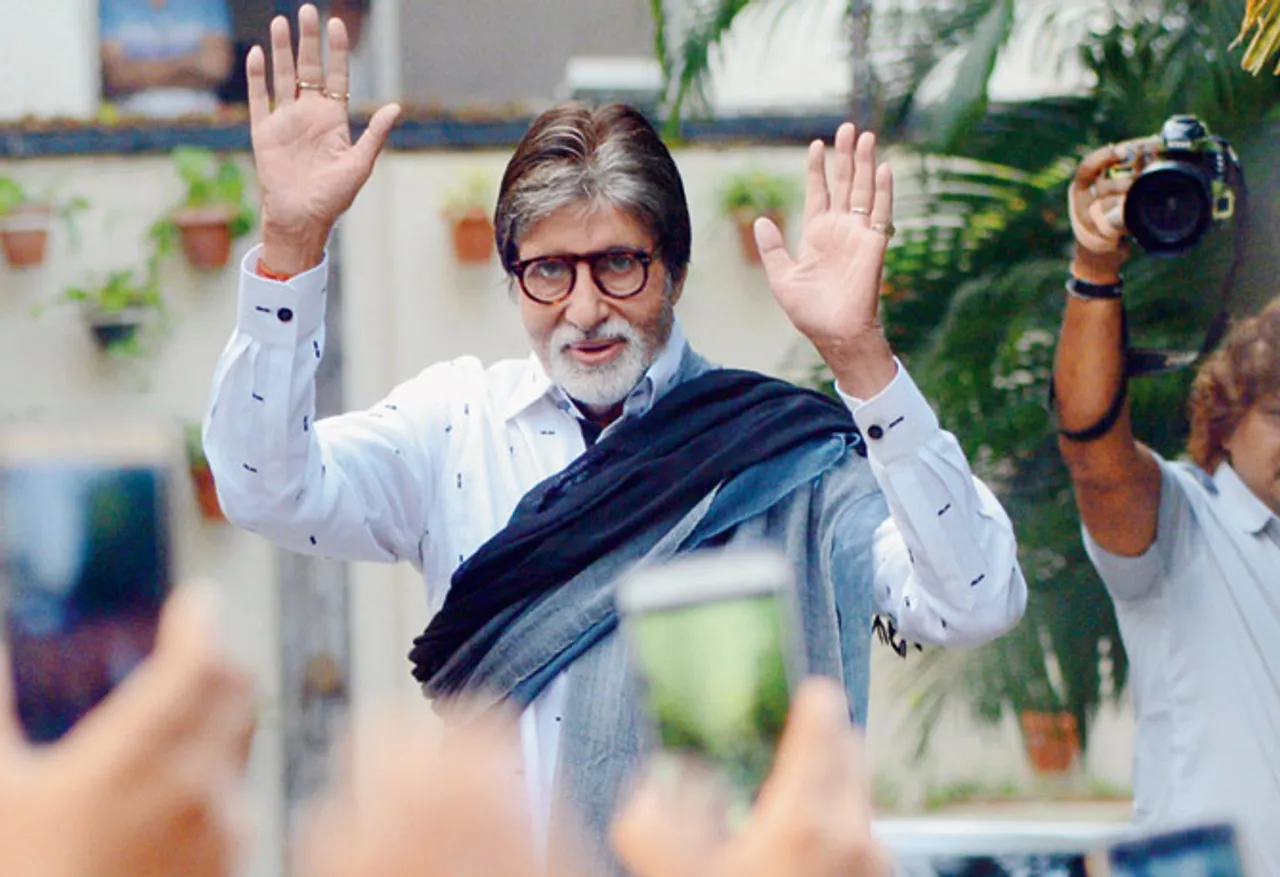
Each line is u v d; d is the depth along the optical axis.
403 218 16.81
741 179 16.11
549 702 5.66
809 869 1.41
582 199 5.70
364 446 5.93
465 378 6.21
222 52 18.55
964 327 10.59
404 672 16.95
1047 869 5.66
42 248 16.47
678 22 11.37
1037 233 10.73
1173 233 7.93
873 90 11.05
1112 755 14.60
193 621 1.29
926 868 5.78
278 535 5.75
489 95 21.16
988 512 5.41
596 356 5.78
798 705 1.47
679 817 1.49
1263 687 8.18
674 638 1.78
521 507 5.85
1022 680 10.62
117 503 1.48
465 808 1.18
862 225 5.28
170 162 16.66
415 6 20.88
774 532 5.75
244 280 5.44
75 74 18.41
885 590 5.65
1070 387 8.34
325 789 1.26
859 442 5.90
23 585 1.47
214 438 5.58
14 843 1.23
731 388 5.94
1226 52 10.26
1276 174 9.88
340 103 5.55
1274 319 8.34
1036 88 11.02
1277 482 8.27
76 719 1.44
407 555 6.12
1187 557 8.35
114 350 16.53
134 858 1.25
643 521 5.72
